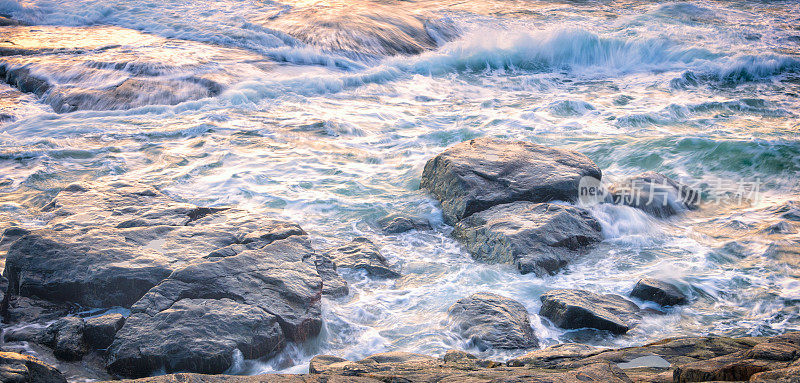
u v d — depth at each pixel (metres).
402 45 20.22
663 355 4.73
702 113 14.35
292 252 7.37
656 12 23.80
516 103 15.64
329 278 7.34
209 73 16.66
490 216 8.86
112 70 16.41
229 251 7.14
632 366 4.55
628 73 18.27
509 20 22.70
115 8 22.44
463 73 18.38
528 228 8.25
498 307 6.63
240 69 17.19
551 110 14.69
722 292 7.27
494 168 9.88
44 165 11.29
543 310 6.81
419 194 10.38
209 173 11.20
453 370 4.48
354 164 11.83
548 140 12.59
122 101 14.93
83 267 6.66
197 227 7.86
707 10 24.14
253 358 5.72
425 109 15.32
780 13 24.11
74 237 7.24
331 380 4.15
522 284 7.48
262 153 12.23
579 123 13.76
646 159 11.52
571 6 25.03
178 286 6.32
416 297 7.25
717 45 19.56
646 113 14.08
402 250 8.61
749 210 9.64
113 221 8.00
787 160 10.95
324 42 19.52
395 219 9.36
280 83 16.42
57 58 17.25
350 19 21.38
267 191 10.45
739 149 11.35
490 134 12.98
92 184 9.52
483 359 5.48
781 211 9.48
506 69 18.80
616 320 6.46
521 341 6.05
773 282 7.43
